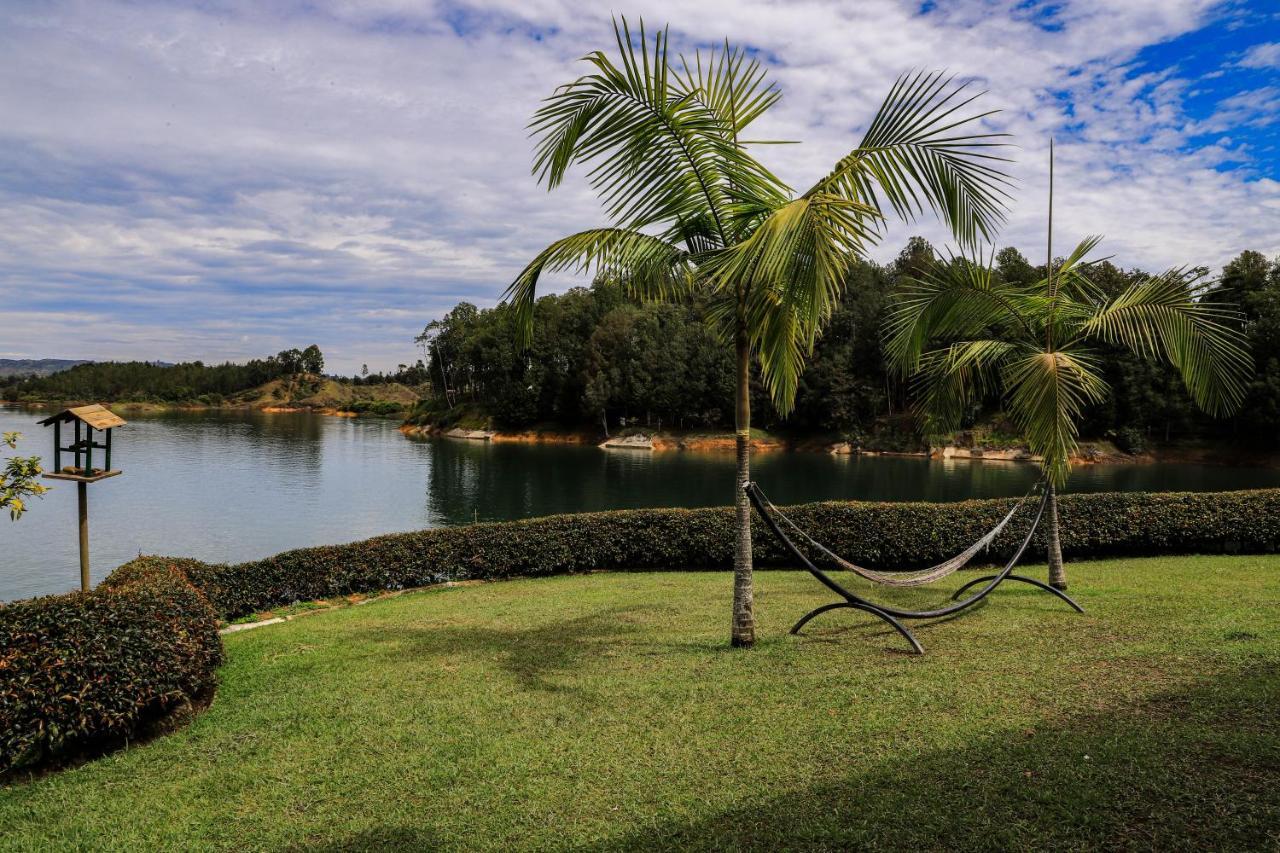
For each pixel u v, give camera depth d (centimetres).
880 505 1035
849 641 575
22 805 366
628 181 539
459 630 675
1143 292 670
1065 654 503
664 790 350
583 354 6228
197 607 550
